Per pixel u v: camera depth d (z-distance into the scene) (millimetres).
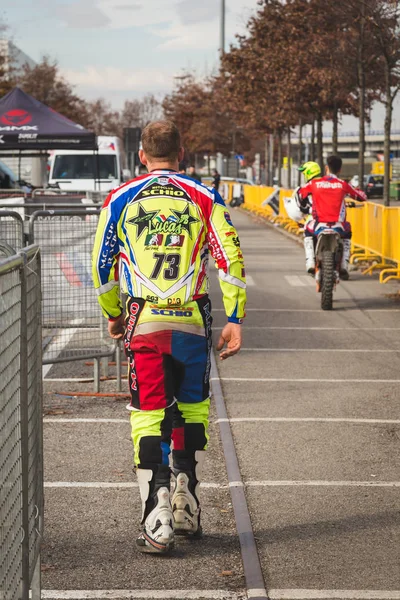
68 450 10383
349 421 11633
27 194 30203
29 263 5867
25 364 5609
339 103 53625
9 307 5152
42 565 7207
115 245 7332
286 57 52375
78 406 12539
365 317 20422
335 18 39969
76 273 13289
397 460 9992
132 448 10492
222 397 12797
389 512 8375
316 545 7586
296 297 23672
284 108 59125
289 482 9227
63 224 13141
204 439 7586
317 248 21312
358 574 7000
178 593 6691
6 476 5039
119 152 45688
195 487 7664
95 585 6828
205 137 127188
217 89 125000
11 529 5180
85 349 13250
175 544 7688
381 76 43219
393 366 15133
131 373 7297
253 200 75562
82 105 111062
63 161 44500
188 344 7195
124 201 7273
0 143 30891
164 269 7141
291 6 51344
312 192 21469
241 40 64625
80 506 8594
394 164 137750
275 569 7102
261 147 149875
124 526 8102
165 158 7449
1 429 4914
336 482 9234
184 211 7207
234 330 7383
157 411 7293
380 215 28859
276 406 12430
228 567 7219
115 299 7527
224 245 7227
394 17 35188
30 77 99438
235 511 8328
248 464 9820
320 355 16062
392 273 28484
